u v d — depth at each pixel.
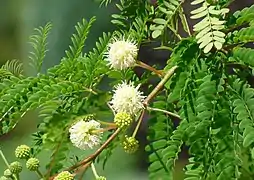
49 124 0.78
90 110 0.79
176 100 0.71
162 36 0.78
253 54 0.69
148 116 0.77
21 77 0.77
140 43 0.78
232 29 0.72
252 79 0.74
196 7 0.75
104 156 0.79
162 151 0.73
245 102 0.69
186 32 0.77
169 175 0.73
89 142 0.74
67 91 0.75
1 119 0.75
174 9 0.76
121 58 0.74
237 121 0.69
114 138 0.75
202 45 0.70
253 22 0.71
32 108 0.74
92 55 0.76
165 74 0.74
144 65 0.75
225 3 0.74
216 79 0.70
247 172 0.78
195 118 0.70
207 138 0.69
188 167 0.70
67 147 0.79
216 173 0.69
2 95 0.75
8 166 0.78
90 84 0.76
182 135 0.70
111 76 0.76
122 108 0.73
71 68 0.75
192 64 0.71
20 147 0.78
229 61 0.71
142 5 0.79
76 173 0.75
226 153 0.69
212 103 0.70
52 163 0.78
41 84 0.75
